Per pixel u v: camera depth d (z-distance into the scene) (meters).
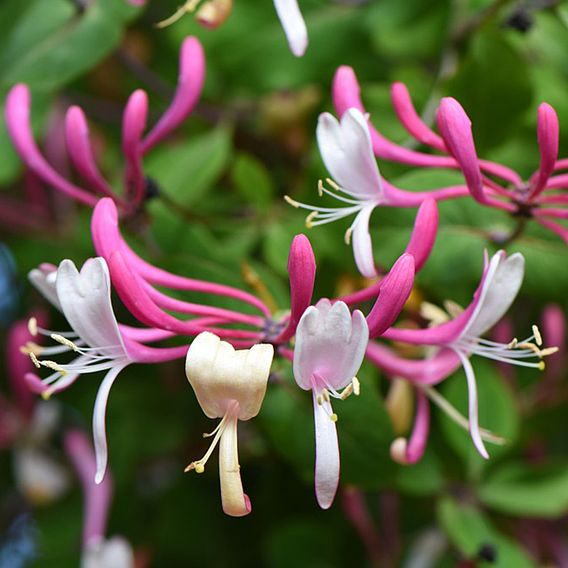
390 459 0.44
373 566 0.51
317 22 0.52
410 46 0.51
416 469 0.49
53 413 0.55
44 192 0.54
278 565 0.51
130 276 0.39
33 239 0.54
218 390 0.39
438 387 0.50
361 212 0.41
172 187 0.50
